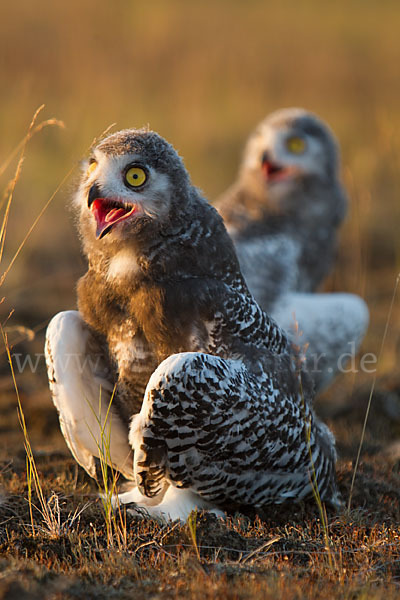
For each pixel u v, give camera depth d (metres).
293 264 12.92
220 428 7.16
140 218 7.19
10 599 5.91
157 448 7.20
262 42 36.34
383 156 22.53
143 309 7.33
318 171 13.75
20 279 17.25
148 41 32.25
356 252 19.69
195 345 7.36
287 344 8.39
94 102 25.11
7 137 21.73
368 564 6.81
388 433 11.77
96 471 8.24
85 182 7.52
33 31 30.70
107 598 6.05
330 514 8.23
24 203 19.69
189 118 25.94
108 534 6.99
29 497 7.69
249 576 6.40
